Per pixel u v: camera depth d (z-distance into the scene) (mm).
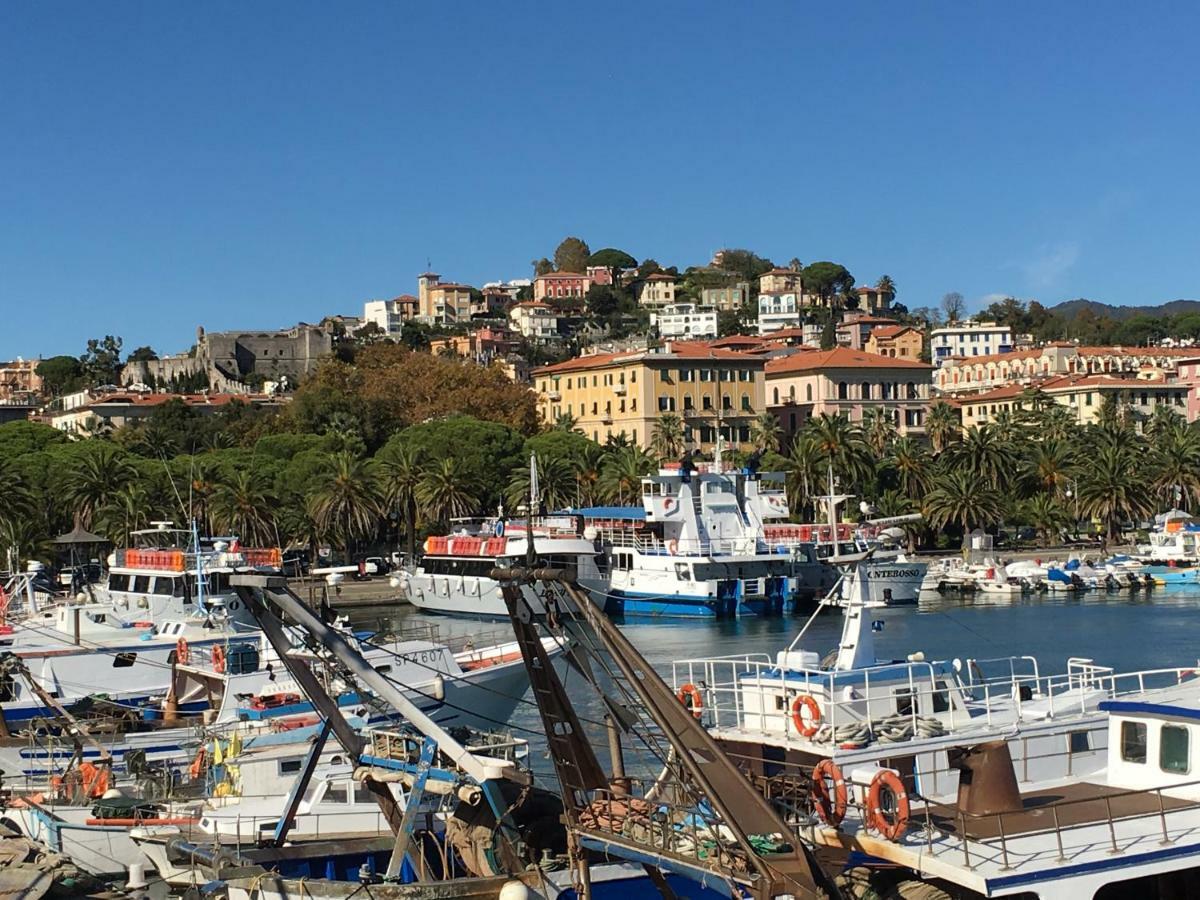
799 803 31016
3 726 52250
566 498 158625
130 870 41125
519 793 35562
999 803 29625
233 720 49344
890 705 35750
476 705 55625
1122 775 32281
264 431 198625
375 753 37281
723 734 35594
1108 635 93438
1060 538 165125
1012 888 25969
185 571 66500
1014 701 38125
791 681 35469
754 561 121562
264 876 34625
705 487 124062
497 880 33562
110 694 57062
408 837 34906
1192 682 35219
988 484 159500
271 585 35594
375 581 143750
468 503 148875
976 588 128250
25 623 59969
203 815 40812
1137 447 178250
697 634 106688
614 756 33156
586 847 31109
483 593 116812
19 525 119625
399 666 53938
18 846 43500
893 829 27766
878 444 196125
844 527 126938
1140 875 26891
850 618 37250
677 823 30188
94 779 45594
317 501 141125
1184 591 127938
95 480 134750
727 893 27734
